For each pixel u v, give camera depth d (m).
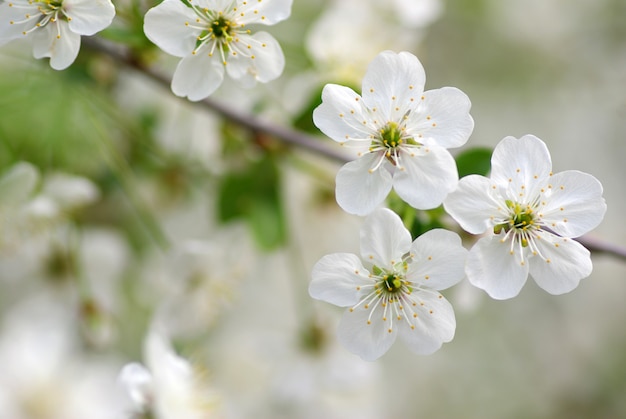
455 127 0.36
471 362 0.64
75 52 0.35
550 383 0.65
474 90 0.62
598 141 0.64
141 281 0.46
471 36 0.61
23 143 0.42
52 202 0.42
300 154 0.43
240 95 0.43
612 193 0.65
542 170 0.36
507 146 0.36
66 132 0.43
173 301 0.42
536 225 0.36
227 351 0.48
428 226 0.37
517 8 0.61
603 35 0.62
